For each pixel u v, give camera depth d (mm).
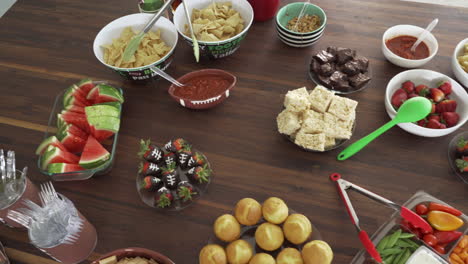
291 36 1414
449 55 1403
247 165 1200
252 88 1387
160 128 1302
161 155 1173
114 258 933
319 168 1179
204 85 1304
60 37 1605
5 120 1368
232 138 1266
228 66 1457
